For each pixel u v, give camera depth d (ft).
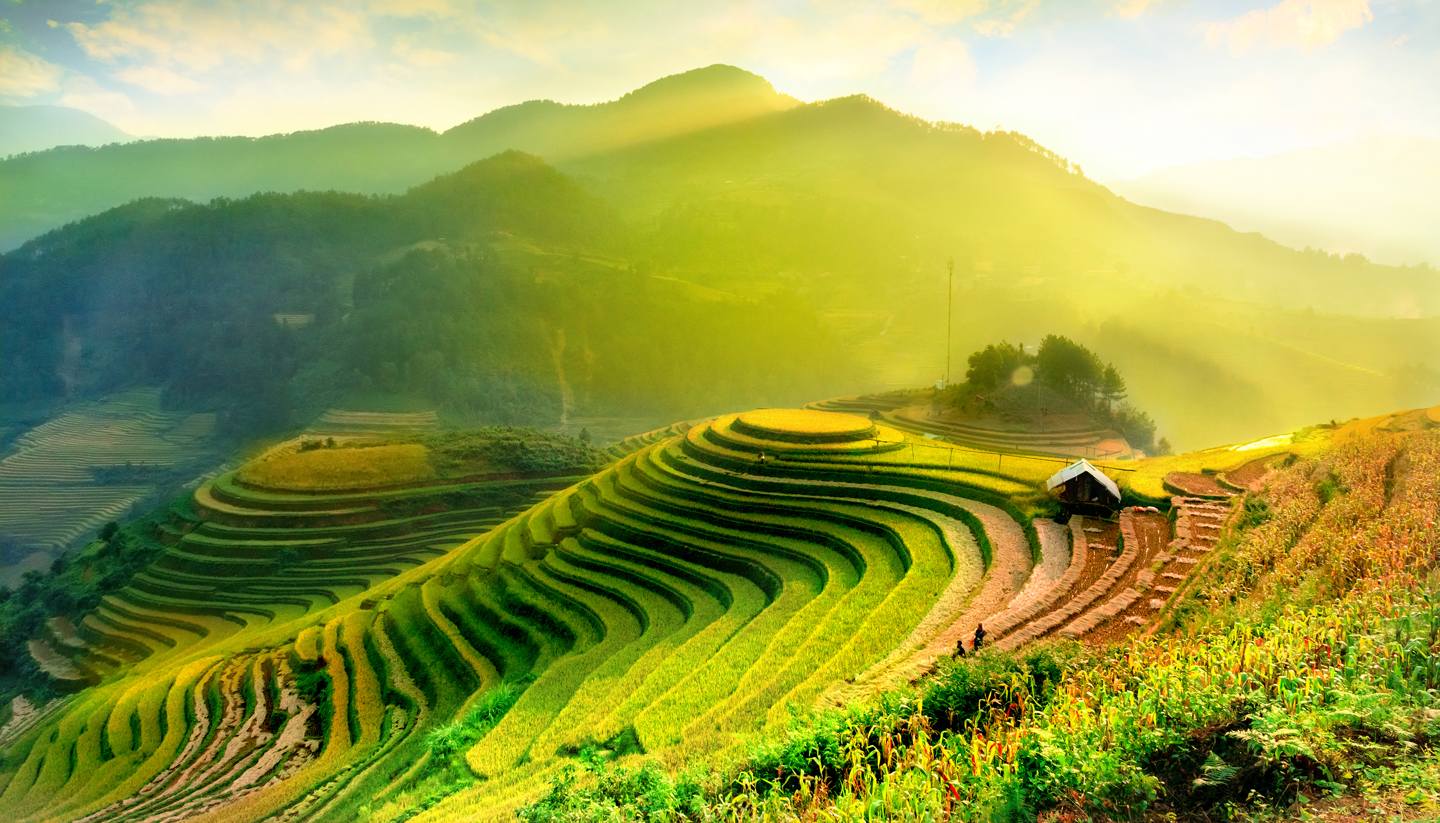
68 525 559.38
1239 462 197.06
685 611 169.58
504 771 110.93
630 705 115.34
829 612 132.36
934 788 49.75
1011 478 193.88
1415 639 48.24
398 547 339.57
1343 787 36.83
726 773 67.05
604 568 200.13
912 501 191.72
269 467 373.61
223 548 329.31
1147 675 58.08
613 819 65.67
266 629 254.06
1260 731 40.40
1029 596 121.49
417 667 186.19
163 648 278.05
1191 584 105.40
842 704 85.56
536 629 182.39
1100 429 350.43
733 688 112.57
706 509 213.05
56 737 198.18
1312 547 96.73
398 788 122.31
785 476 221.46
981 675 69.00
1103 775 43.70
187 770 161.99
